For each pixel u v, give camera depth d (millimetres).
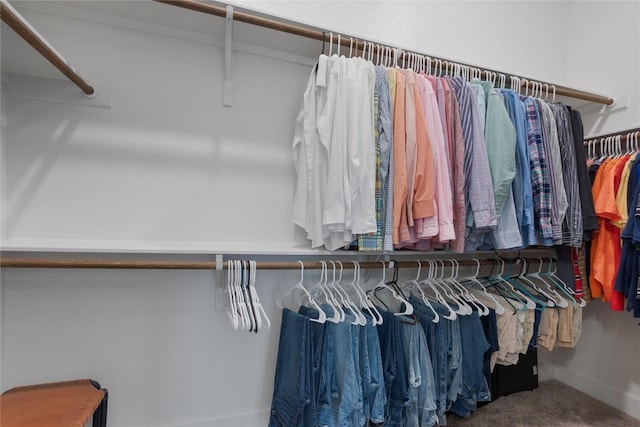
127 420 1302
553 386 2037
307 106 1312
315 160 1293
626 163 1531
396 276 1546
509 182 1313
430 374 1340
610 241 1619
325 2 1606
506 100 1432
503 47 2006
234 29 1334
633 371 1768
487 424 1632
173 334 1358
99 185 1268
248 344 1465
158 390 1341
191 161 1387
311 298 1377
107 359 1275
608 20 1918
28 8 1182
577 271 1717
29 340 1187
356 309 1350
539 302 1622
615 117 1858
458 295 1587
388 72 1338
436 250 1554
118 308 1288
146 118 1324
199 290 1393
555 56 2123
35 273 1192
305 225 1372
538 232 1439
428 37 1817
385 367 1352
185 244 1341
